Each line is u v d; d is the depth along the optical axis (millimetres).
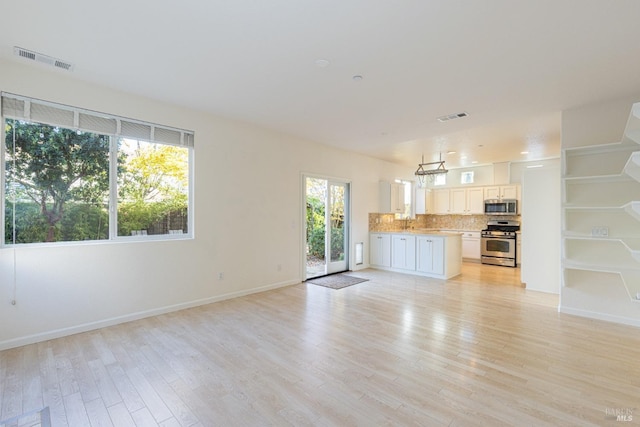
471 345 2791
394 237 6445
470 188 8055
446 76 2908
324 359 2518
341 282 5359
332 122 4375
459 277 5852
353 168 6449
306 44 2387
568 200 3723
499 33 2209
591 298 3570
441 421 1769
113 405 1924
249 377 2244
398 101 3535
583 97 3363
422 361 2486
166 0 1873
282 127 4633
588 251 3607
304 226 5406
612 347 2754
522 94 3303
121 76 2967
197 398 1995
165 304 3658
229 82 3082
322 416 1818
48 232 2961
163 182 3723
